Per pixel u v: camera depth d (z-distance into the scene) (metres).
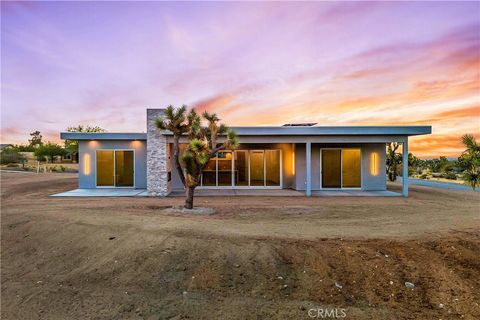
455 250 5.07
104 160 15.93
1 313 3.76
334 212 9.07
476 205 10.63
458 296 3.85
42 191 15.02
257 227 6.89
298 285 4.25
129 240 5.95
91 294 4.20
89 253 5.61
